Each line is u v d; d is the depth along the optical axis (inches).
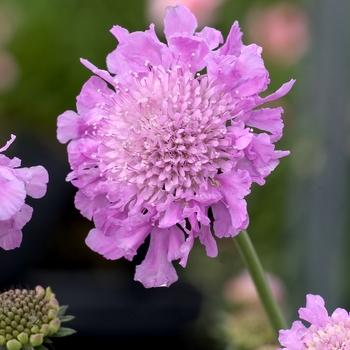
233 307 18.4
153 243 12.7
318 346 11.9
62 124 13.0
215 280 22.3
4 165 12.1
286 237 22.7
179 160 12.6
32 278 21.3
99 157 12.9
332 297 19.9
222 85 12.6
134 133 12.8
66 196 22.2
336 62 21.1
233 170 12.5
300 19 23.2
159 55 12.9
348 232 20.5
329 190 20.5
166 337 21.1
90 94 13.1
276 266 22.5
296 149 21.1
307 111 21.7
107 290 21.5
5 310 13.1
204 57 12.6
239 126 12.5
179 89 12.7
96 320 20.9
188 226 13.8
